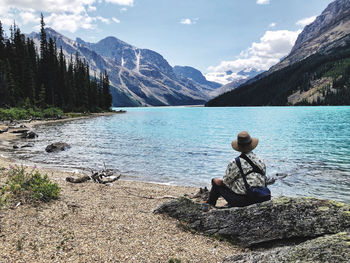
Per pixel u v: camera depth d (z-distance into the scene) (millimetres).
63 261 3807
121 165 15078
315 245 3527
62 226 5117
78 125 44875
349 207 4453
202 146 22422
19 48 79625
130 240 4730
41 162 15430
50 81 85062
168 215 5988
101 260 3930
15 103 65938
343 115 69938
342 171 13562
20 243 4219
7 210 5570
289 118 62531
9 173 8922
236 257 4074
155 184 11305
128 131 35125
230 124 48562
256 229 4762
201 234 5188
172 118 72250
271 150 20234
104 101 123312
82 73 111500
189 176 12945
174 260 4059
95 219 5680
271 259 3656
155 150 20234
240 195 5043
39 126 42000
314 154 18500
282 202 4816
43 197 6707
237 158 4965
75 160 16250
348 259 3100
